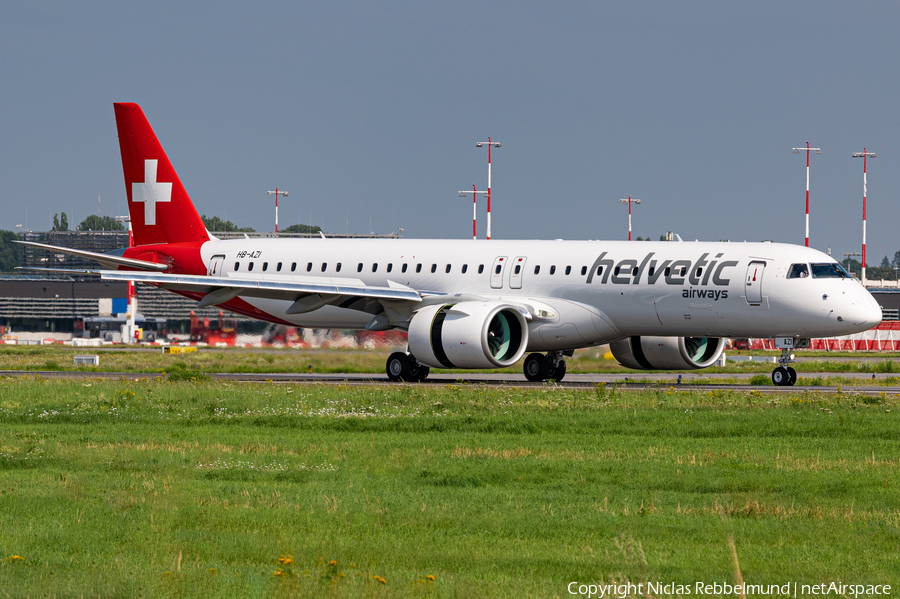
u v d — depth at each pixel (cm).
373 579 4034
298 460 6888
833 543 4709
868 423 8612
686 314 12569
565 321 13250
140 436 8100
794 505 5472
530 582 4056
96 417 9250
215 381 13275
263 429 8631
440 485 6066
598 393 10938
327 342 18600
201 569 4200
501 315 13375
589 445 7606
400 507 5369
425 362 13212
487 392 11306
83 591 3859
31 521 5028
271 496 5631
